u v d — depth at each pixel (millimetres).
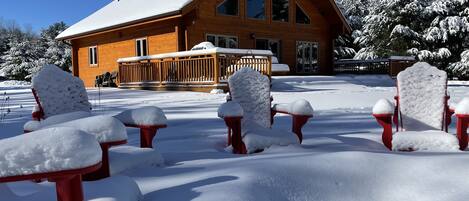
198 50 12445
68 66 40625
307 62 21234
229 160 2859
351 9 34875
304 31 21016
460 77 25234
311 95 9984
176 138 4414
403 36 26281
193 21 15531
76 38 21234
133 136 4656
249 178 2229
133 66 15273
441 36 25250
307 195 2166
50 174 1375
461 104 3545
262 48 19422
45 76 3439
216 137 4363
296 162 2529
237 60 12406
